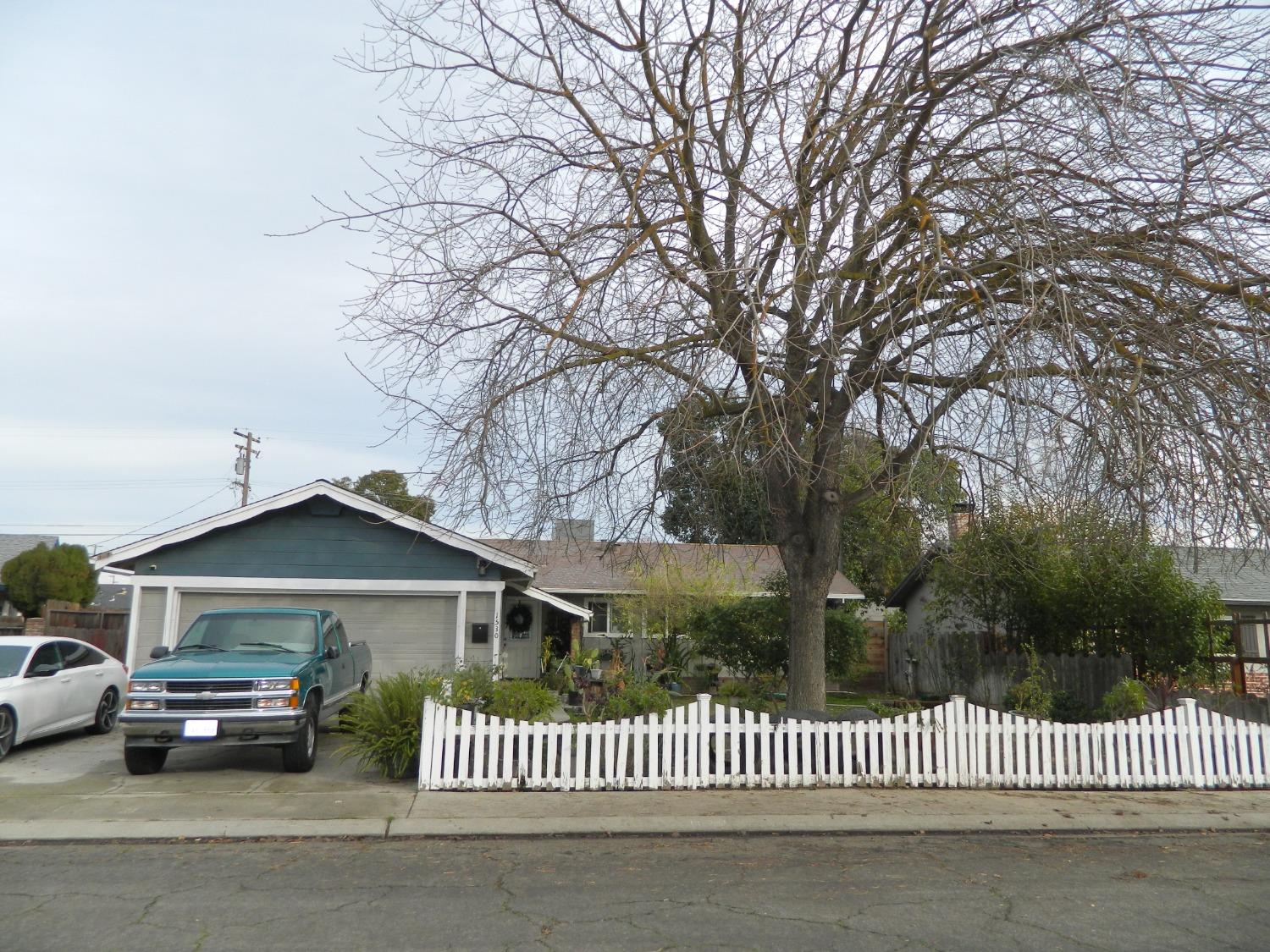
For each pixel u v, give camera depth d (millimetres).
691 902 6363
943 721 10648
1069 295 7855
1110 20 8156
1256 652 19969
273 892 6582
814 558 11562
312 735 11297
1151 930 5879
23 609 31062
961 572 16391
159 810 8984
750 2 9805
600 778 10125
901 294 9148
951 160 9391
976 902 6441
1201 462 7578
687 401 8812
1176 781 10781
